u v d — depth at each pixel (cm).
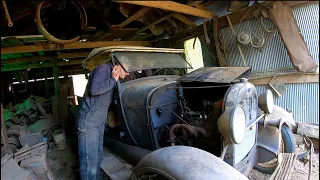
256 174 270
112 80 228
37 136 304
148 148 241
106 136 306
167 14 337
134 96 240
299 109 336
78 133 230
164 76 303
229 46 386
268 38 338
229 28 379
